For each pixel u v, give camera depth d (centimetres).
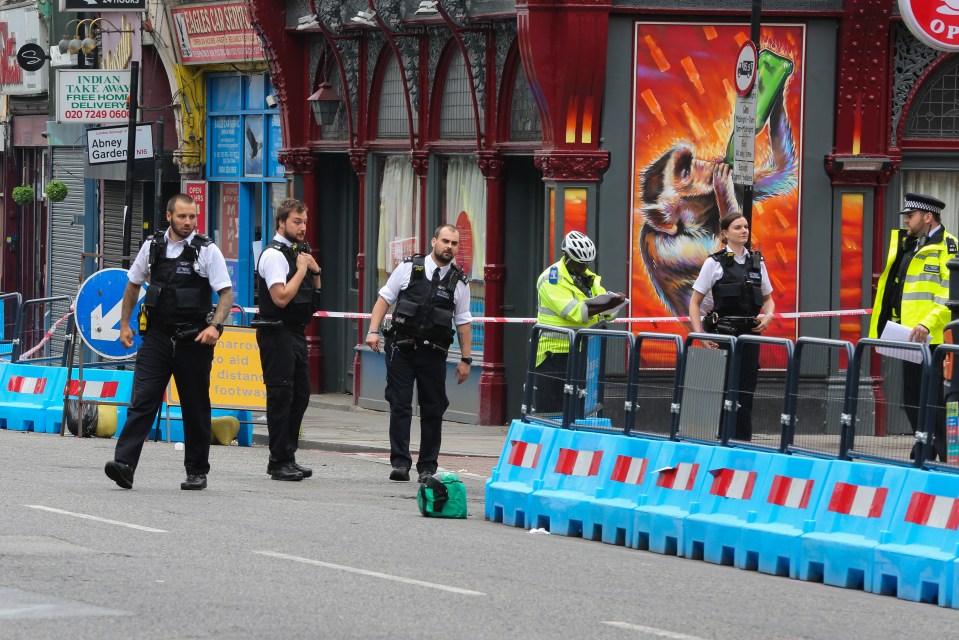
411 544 2770
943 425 2581
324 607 2156
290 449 3700
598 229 4528
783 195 4597
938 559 2478
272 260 3594
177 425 4484
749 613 2281
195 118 6862
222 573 2383
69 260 8475
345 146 5700
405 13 5166
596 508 3061
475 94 4966
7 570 2352
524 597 2295
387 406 5469
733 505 2841
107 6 6166
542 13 4472
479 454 4362
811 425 2783
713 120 4550
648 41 4516
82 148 8212
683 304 4575
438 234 3650
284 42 5881
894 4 4562
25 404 4816
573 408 3209
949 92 4725
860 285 4641
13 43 8894
